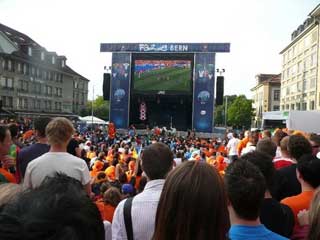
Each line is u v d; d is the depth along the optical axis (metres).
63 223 1.12
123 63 43.91
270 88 105.81
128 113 44.06
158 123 47.72
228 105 117.75
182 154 17.09
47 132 3.99
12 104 64.38
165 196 2.03
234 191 2.40
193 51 42.72
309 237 2.12
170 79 43.47
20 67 66.69
